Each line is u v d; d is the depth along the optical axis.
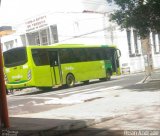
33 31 49.00
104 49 33.84
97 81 34.06
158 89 19.48
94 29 48.03
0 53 10.04
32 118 12.70
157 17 19.44
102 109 13.99
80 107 15.19
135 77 34.69
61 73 28.00
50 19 46.22
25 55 25.80
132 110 13.16
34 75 25.69
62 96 21.62
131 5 19.45
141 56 53.62
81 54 30.61
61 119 11.89
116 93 19.55
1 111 10.11
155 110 12.73
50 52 27.34
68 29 45.94
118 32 49.88
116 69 35.47
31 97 23.16
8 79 26.67
